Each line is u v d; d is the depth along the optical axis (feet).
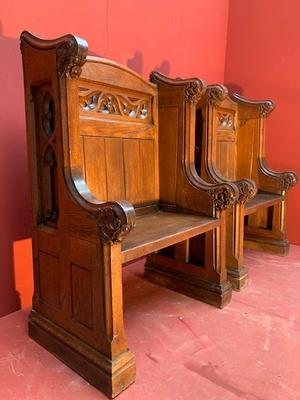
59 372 3.49
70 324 3.60
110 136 4.40
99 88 4.18
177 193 5.12
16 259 4.72
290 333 4.22
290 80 7.64
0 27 4.25
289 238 7.93
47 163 3.69
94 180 4.22
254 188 5.26
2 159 4.43
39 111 3.68
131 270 6.26
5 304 4.65
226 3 8.34
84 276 3.36
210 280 5.01
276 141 7.99
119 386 3.17
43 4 4.67
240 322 4.48
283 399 3.13
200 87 4.67
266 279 5.86
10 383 3.32
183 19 7.22
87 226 3.22
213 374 3.46
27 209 4.79
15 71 4.46
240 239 5.47
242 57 8.34
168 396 3.16
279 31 7.69
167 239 3.85
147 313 4.70
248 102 6.95
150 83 4.93
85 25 5.27
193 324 4.42
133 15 6.08
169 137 5.07
